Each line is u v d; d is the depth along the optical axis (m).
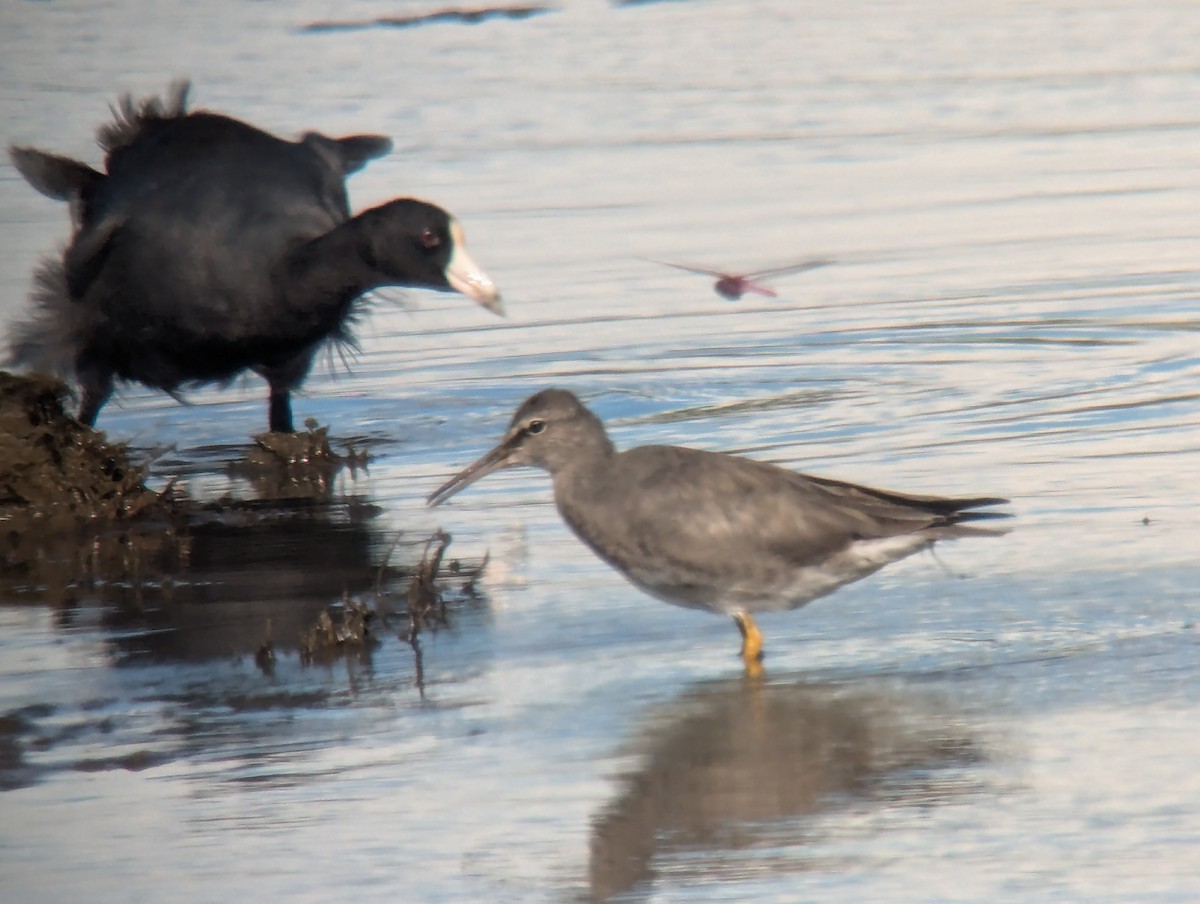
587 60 34.41
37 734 10.38
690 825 8.92
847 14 38.38
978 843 8.59
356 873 8.55
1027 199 24.86
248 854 8.78
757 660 11.11
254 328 16.89
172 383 17.55
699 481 11.40
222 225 16.83
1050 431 15.74
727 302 20.81
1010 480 14.33
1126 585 11.87
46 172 17.88
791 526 11.23
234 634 12.08
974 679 10.55
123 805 9.37
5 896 8.44
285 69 33.78
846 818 8.91
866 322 19.84
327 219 17.27
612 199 25.31
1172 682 10.31
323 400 18.39
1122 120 29.20
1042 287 20.81
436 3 39.66
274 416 17.52
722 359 18.83
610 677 10.95
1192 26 35.94
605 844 8.74
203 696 10.90
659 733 10.04
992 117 29.72
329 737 10.17
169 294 16.81
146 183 17.16
